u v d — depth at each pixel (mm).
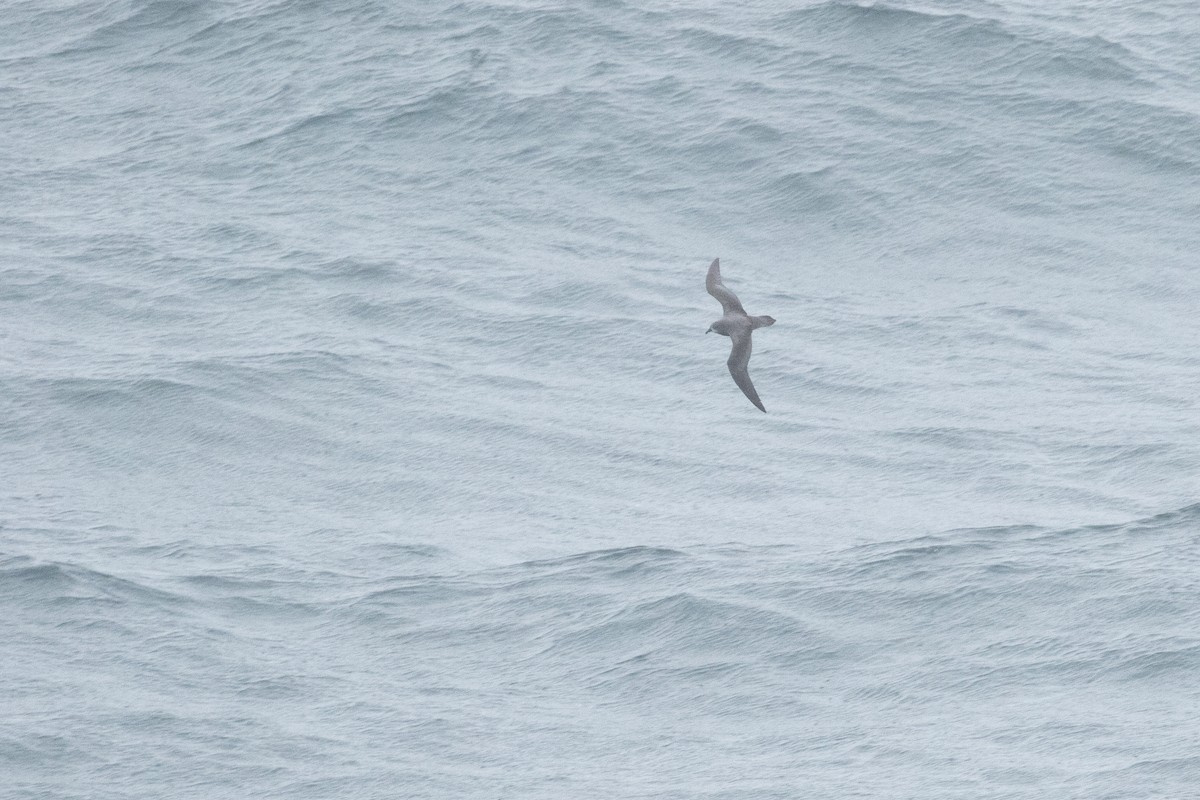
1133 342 71812
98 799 37406
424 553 54500
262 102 93625
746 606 45188
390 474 61656
